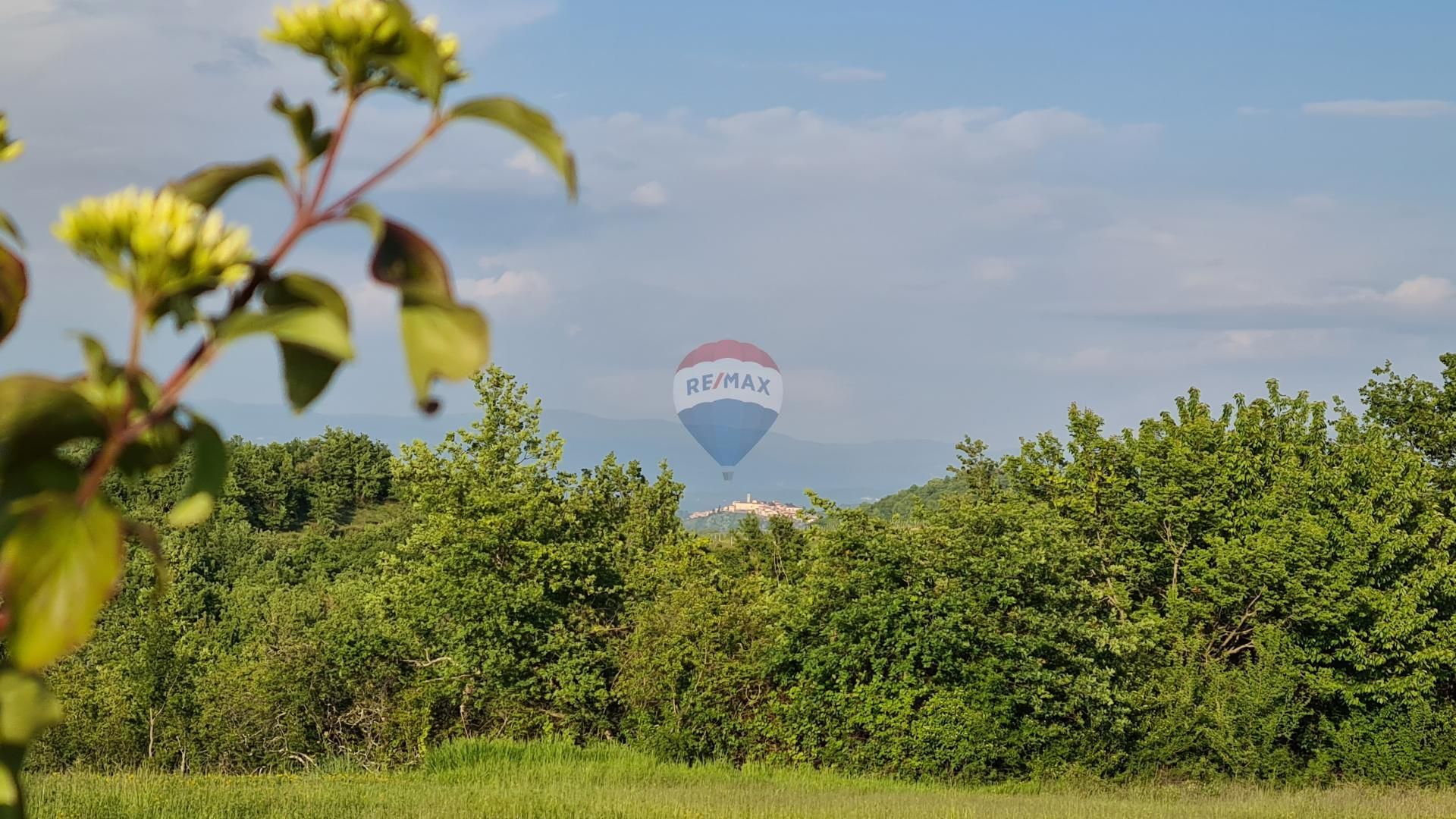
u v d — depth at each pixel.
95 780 17.17
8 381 1.24
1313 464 30.12
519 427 33.09
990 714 23.34
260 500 87.81
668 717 24.80
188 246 1.24
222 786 17.33
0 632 1.19
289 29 1.37
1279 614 28.27
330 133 1.40
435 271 1.41
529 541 28.06
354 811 15.23
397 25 1.37
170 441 1.41
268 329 1.23
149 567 27.59
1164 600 30.19
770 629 25.06
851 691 24.23
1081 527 30.52
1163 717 24.86
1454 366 38.16
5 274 1.53
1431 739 26.50
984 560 24.00
